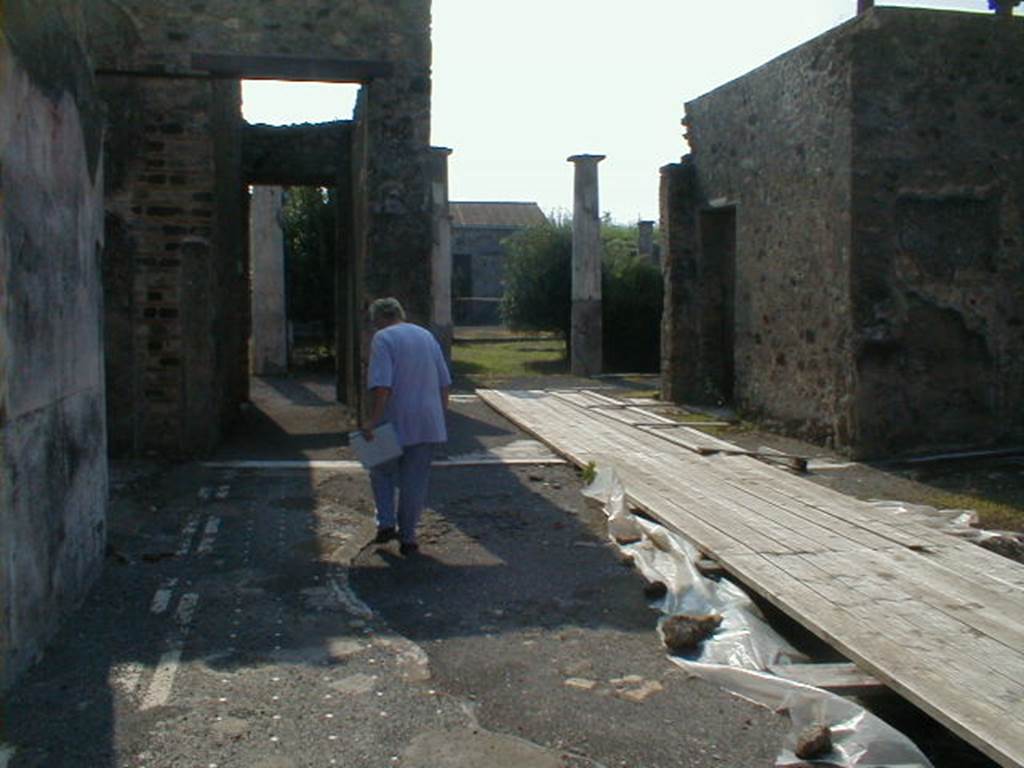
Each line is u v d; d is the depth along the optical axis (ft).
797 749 13.44
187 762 13.32
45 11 16.83
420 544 24.23
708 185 47.32
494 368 77.10
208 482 30.73
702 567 20.99
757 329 42.34
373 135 36.52
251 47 35.04
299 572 22.00
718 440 37.19
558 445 35.50
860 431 35.01
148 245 34.53
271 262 66.95
